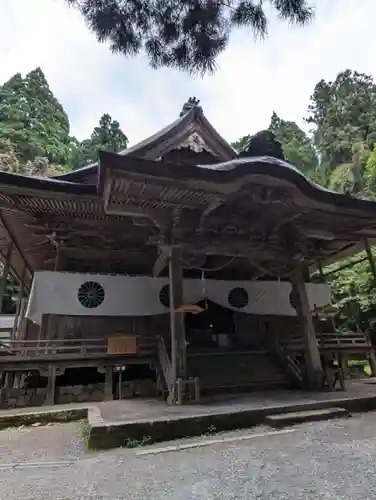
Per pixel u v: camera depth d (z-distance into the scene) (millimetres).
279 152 9883
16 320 15242
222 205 9523
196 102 13539
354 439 5129
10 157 30656
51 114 43844
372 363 13016
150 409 7062
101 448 5137
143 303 11188
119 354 9695
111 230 11398
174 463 4301
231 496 3238
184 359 8273
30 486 3693
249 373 10305
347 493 3217
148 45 4773
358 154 30500
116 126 43906
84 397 9188
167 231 9180
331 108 39312
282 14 4195
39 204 9266
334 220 10320
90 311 10656
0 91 41031
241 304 12211
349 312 18859
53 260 13812
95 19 4520
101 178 7277
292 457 4355
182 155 12242
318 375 9617
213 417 6078
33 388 9086
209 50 4797
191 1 4500
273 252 10445
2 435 6234
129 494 3375
